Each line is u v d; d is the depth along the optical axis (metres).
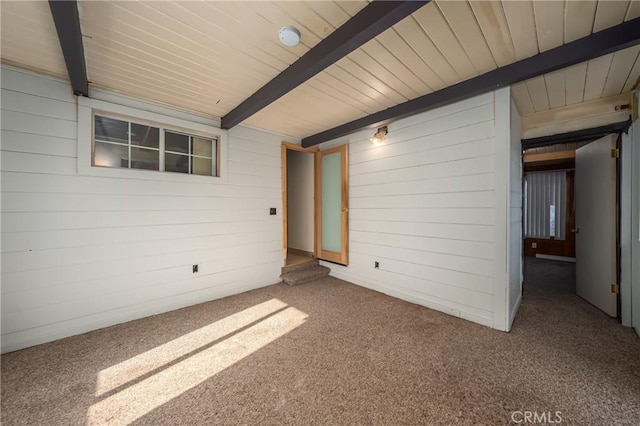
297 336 2.33
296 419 1.42
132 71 2.20
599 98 2.63
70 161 2.34
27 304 2.15
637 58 1.89
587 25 1.64
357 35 1.56
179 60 2.04
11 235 2.09
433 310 2.89
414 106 2.79
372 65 2.14
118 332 2.41
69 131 2.33
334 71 2.23
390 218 3.37
